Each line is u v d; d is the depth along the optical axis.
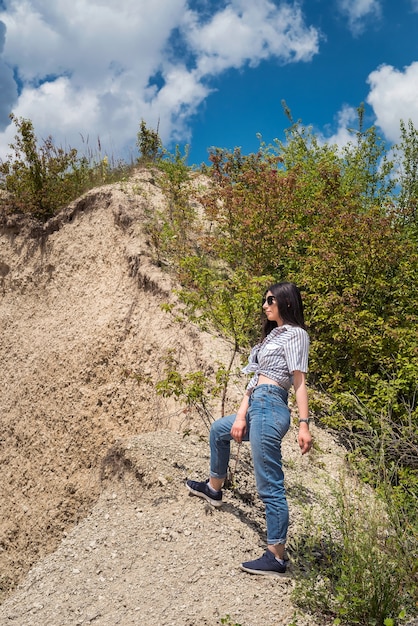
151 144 14.72
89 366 10.12
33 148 13.62
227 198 9.81
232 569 4.18
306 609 3.83
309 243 9.59
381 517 4.12
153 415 8.59
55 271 12.55
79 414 9.71
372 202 10.98
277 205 9.45
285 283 4.54
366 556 3.79
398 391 7.00
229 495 5.05
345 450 6.66
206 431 6.63
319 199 9.52
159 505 4.93
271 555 4.12
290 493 5.26
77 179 14.20
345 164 11.45
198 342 8.36
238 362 7.83
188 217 11.25
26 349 11.65
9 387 11.35
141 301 10.19
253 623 3.70
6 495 9.84
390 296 8.48
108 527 4.80
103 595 4.06
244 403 4.36
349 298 7.61
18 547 9.11
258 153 11.05
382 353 7.50
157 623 3.73
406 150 10.95
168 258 10.74
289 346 4.27
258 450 4.15
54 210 13.60
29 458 10.00
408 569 3.83
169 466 5.31
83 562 4.44
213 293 6.75
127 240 11.41
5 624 3.95
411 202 9.80
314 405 7.10
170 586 4.04
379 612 3.67
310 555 4.19
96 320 10.70
